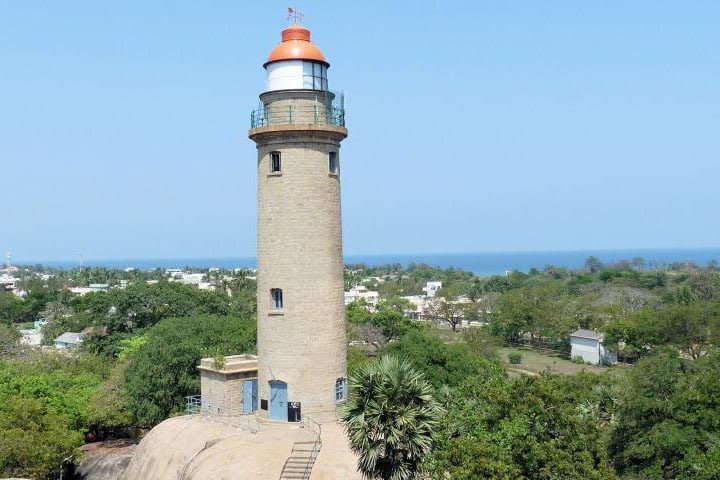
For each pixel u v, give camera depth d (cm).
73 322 15112
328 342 4709
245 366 5362
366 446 3095
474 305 19325
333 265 4769
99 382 7338
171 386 6462
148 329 10050
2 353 9738
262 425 4634
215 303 11131
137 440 6806
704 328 12206
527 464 3303
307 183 4678
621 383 5594
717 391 4412
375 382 3159
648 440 4425
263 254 4784
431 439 3153
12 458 4959
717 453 4044
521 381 3766
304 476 3712
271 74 4803
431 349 6756
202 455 4141
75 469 6006
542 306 16312
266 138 4734
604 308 16100
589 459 3244
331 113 4859
